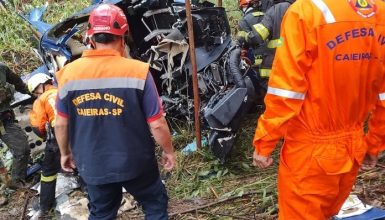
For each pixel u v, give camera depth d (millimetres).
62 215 3959
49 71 5152
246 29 4328
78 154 2721
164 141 2695
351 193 3480
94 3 5883
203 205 3771
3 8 8250
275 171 4066
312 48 2141
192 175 4246
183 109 4918
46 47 5125
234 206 3695
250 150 4453
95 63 2596
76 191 4270
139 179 2801
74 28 5094
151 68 5090
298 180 2381
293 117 2264
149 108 2604
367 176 3682
